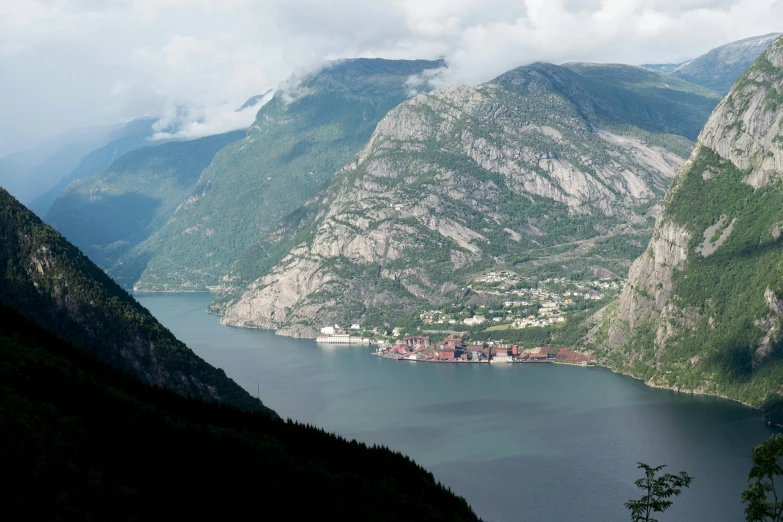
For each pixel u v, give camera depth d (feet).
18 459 640.58
